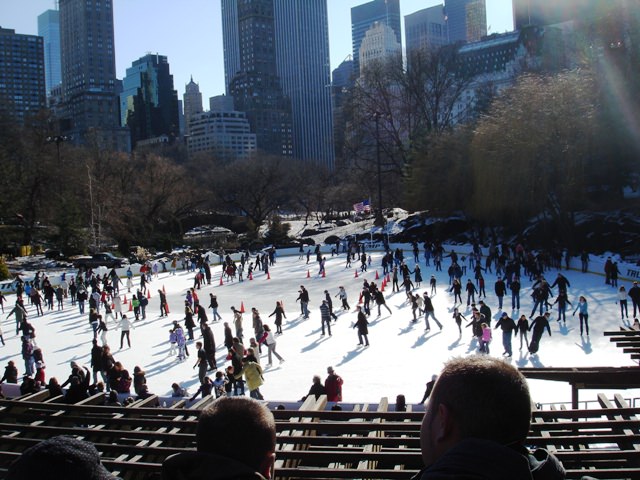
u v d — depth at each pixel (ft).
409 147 280.10
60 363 87.92
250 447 7.97
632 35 167.02
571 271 153.89
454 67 284.00
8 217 249.96
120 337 102.42
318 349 86.48
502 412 6.91
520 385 7.16
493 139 183.11
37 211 257.55
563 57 243.19
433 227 234.99
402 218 269.44
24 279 185.26
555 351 78.84
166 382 75.20
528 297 119.55
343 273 173.06
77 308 136.26
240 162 356.59
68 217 239.71
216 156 466.29
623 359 73.41
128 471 28.32
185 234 333.01
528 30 514.68
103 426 34.42
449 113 279.69
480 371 7.15
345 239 247.50
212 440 7.97
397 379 70.49
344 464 31.09
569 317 98.99
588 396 60.03
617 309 102.63
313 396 38.04
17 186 250.98
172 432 32.58
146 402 45.75
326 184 382.63
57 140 256.11
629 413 30.35
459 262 185.26
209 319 115.55
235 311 92.53
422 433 7.39
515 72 295.89
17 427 33.71
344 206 384.06
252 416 8.14
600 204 185.06
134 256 230.27
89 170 253.44
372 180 326.65
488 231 217.56
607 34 172.86
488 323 85.20
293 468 26.02
